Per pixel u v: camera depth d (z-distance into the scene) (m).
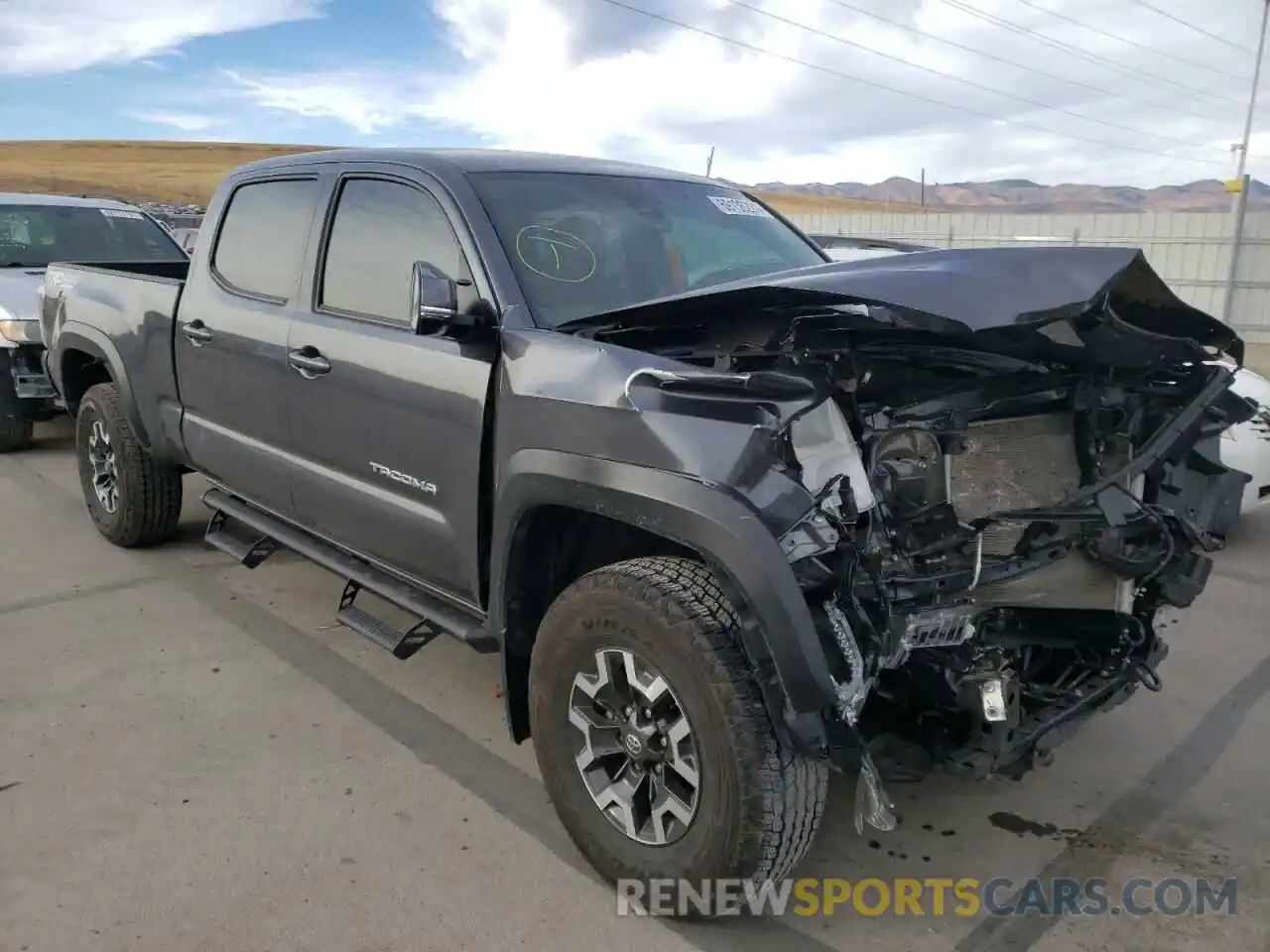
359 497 3.71
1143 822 3.29
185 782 3.43
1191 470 3.44
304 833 3.16
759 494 2.38
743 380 2.44
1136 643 3.15
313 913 2.79
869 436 2.68
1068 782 3.53
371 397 3.54
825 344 2.71
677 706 2.62
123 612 4.91
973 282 2.60
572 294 3.30
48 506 6.71
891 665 2.57
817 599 2.42
